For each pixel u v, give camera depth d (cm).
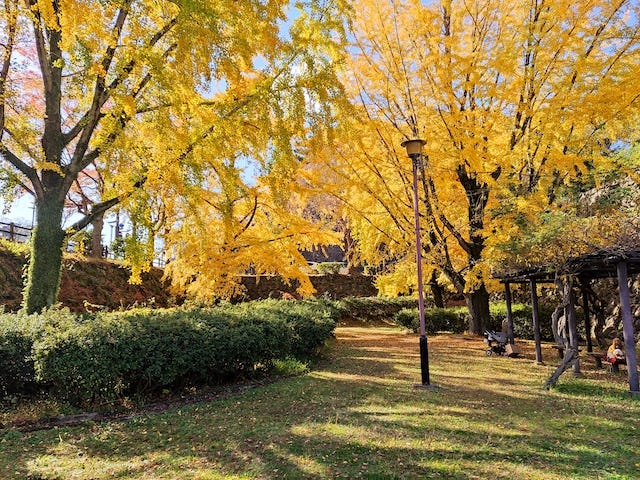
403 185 1204
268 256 1065
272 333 805
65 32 595
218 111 759
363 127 1055
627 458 391
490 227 1033
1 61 725
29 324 596
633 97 880
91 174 1844
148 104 728
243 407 578
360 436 447
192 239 1001
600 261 729
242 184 934
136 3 642
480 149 1002
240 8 684
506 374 832
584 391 677
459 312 1698
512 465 372
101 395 589
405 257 1348
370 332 1773
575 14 948
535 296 980
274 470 362
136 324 633
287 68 799
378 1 1075
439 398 626
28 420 520
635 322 1356
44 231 764
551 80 982
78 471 366
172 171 716
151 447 426
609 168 974
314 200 1680
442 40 994
